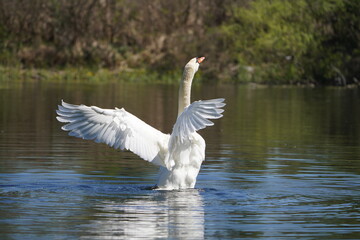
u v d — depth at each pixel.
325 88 43.66
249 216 8.54
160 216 8.45
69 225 8.01
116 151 14.38
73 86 39.03
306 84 47.88
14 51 49.59
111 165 12.55
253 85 45.75
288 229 7.96
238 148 15.45
